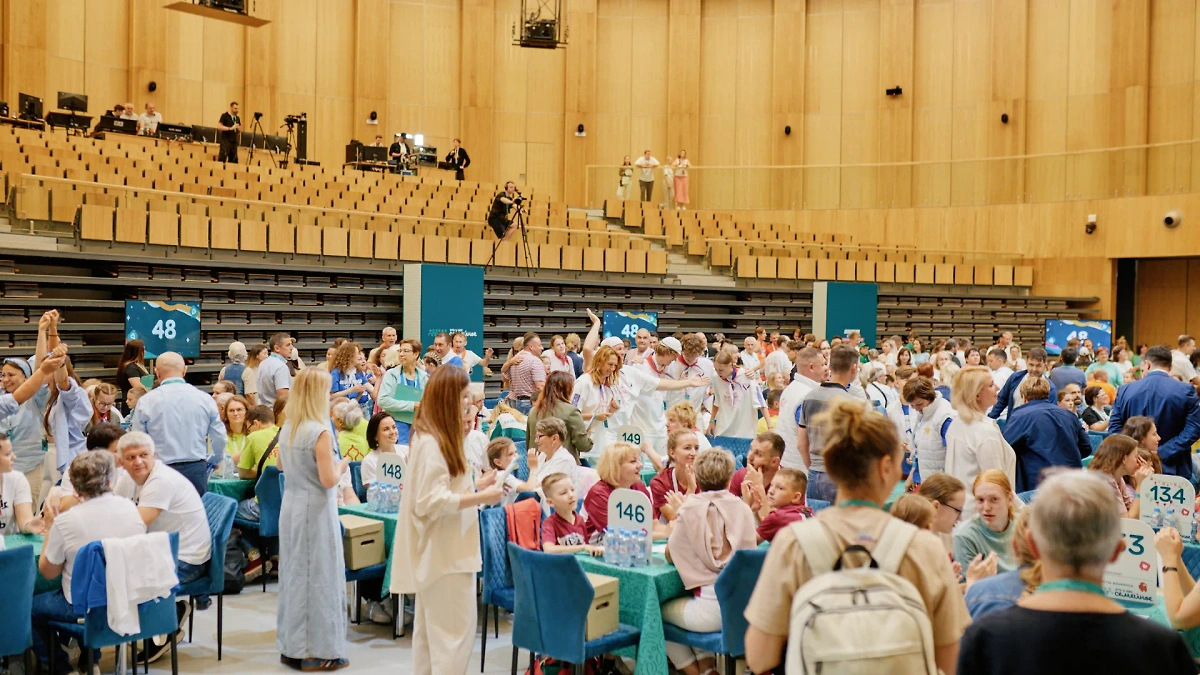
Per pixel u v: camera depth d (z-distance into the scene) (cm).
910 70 2416
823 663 212
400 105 2427
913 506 393
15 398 590
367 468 655
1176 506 482
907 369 858
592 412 751
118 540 446
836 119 2498
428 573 435
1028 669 202
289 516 514
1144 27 2162
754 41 2544
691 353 868
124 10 2128
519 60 2512
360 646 567
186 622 597
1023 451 602
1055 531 210
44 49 1977
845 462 237
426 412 443
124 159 1622
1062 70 2280
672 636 462
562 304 1706
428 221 1619
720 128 2555
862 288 1767
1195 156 2023
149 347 1134
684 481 571
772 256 2031
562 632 439
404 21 2430
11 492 534
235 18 1895
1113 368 1207
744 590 425
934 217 2312
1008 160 2253
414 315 1420
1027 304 2161
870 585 220
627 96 2556
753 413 838
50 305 1184
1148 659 198
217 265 1351
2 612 420
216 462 645
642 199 2309
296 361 1023
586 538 539
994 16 2334
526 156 2512
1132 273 2159
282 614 518
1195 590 346
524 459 704
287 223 1466
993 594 317
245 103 2272
